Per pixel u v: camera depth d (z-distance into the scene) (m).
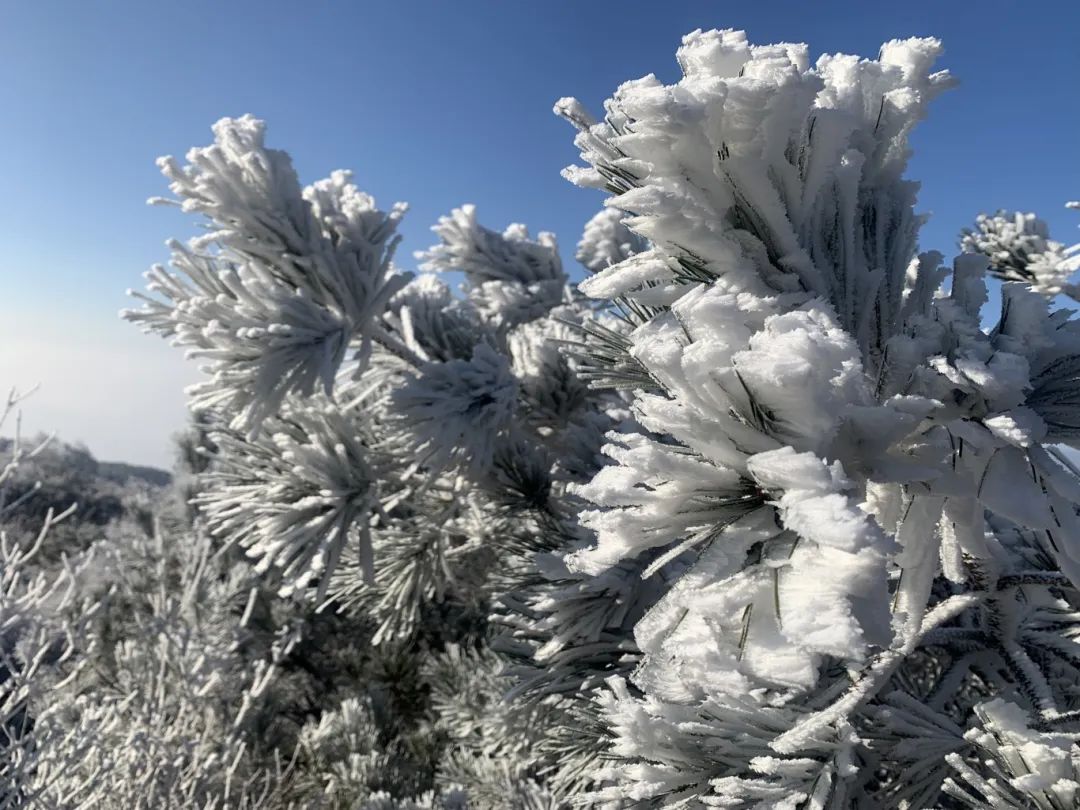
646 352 0.17
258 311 0.50
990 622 0.35
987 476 0.22
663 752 0.29
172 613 0.95
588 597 0.44
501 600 0.47
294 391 0.50
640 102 0.20
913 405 0.17
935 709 0.35
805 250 0.23
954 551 0.31
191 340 0.49
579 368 0.37
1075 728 0.27
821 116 0.21
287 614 1.36
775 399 0.16
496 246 0.82
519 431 0.65
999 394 0.22
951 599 0.35
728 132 0.21
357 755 1.01
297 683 1.40
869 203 0.26
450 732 0.99
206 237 0.49
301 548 0.54
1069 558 0.22
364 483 0.56
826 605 0.14
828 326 0.18
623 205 0.21
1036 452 0.22
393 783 0.98
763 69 0.21
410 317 0.64
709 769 0.28
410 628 0.69
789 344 0.16
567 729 0.46
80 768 0.74
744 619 0.16
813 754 0.26
